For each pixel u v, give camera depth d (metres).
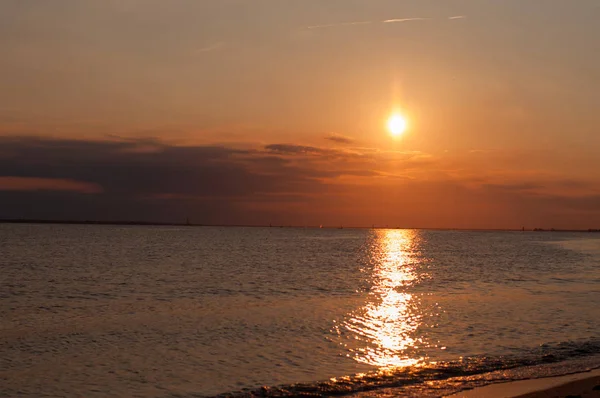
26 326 29.92
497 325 29.94
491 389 18.05
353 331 28.38
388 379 19.41
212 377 20.19
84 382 19.64
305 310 35.41
